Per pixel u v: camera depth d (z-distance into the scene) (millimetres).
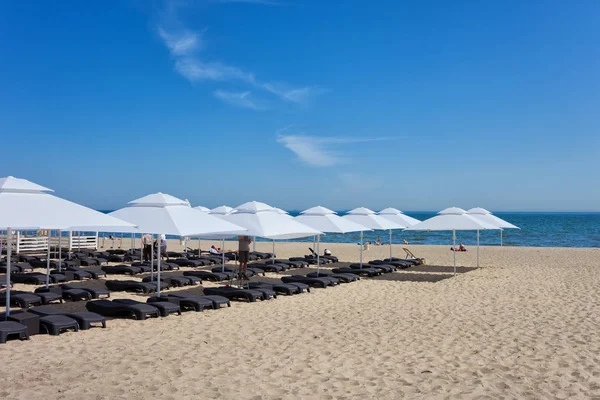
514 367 6316
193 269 17906
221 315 9531
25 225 6770
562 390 5469
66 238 24609
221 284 14062
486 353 6957
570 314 9727
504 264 20297
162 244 20656
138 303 9367
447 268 18859
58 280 13539
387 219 20406
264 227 11891
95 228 9461
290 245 34844
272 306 10609
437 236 54750
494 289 13188
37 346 6973
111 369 5988
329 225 15016
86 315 8219
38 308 8906
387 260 19797
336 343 7484
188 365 6227
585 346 7316
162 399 5023
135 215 10070
